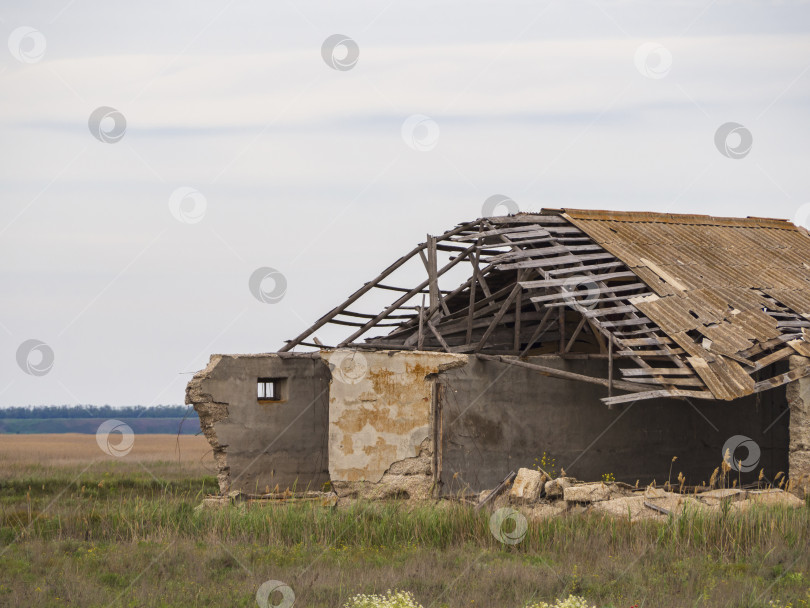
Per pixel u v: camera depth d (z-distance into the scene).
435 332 64.44
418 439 58.44
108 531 50.81
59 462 115.44
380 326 71.44
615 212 72.62
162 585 38.56
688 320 59.31
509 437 61.75
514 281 72.50
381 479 59.44
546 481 54.78
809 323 63.19
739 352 57.91
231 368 64.12
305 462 67.00
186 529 50.75
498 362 61.72
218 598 36.69
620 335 58.62
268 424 65.50
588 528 46.94
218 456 63.34
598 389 66.56
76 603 36.12
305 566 42.22
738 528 45.25
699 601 35.16
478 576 39.50
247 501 59.25
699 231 75.00
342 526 49.19
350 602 34.97
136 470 99.62
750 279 68.06
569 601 33.06
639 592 36.53
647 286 63.00
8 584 38.84
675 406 69.81
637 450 67.62
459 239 64.62
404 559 43.19
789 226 83.75
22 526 52.16
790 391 58.97
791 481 57.78
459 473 58.88
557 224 69.25
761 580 38.34
